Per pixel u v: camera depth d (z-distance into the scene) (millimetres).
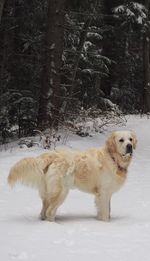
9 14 18422
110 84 27875
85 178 7262
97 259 5016
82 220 7078
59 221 6980
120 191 9547
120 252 5285
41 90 15672
